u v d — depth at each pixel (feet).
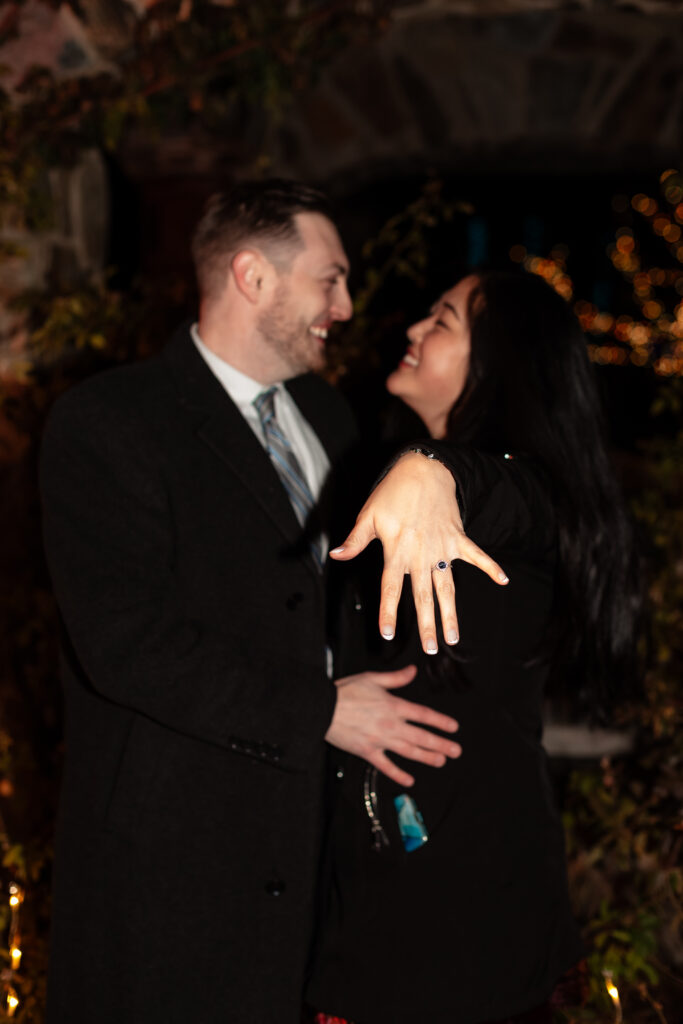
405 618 4.31
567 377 4.55
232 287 4.85
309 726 4.12
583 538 4.17
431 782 4.19
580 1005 6.04
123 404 4.43
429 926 4.05
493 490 3.33
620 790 7.57
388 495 2.83
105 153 9.46
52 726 8.37
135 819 4.25
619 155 11.28
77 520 4.27
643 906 6.66
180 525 4.40
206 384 4.59
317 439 5.49
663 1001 6.72
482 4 8.39
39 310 7.95
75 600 4.23
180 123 9.00
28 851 7.04
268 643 4.44
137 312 8.16
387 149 11.09
